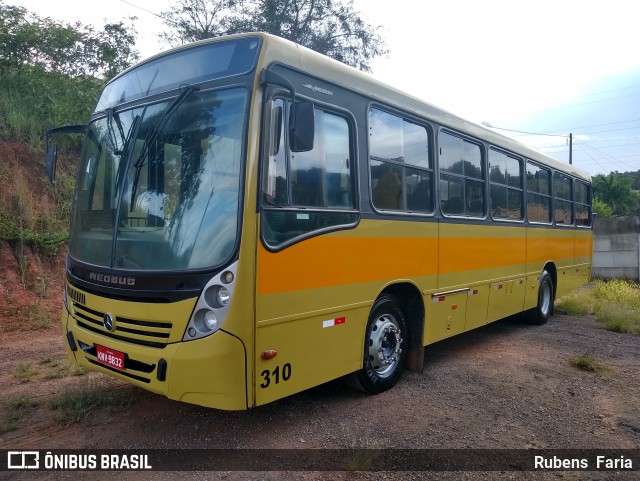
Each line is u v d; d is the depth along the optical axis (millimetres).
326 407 5031
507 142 8078
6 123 11883
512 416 5004
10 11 13703
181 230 3889
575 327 9500
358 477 3764
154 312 3812
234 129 3863
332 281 4500
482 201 7289
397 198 5477
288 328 4047
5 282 8875
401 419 4805
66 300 4875
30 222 10039
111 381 5613
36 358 6547
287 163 4098
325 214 4434
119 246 4203
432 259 6000
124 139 4562
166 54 4512
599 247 17609
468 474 3875
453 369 6465
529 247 8875
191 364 3619
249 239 3699
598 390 5809
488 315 7438
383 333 5359
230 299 3613
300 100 4297
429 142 6109
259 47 3980
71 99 13547
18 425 4527
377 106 5238
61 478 3664
